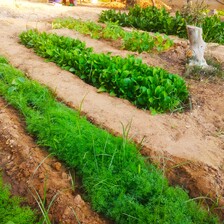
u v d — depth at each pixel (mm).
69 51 6879
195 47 7191
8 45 7410
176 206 3365
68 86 5586
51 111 4484
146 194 3479
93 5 17062
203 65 7137
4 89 5098
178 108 5340
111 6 17172
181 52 8211
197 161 4109
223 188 3807
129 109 5098
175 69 7242
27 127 4340
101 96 5410
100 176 3557
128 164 3746
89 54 6484
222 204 3609
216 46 9062
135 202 3414
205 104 5707
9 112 4652
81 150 3830
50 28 9570
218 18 11070
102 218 3338
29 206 3400
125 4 17312
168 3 17703
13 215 3281
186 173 3941
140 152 4184
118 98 5434
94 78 5930
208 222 3428
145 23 10680
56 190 3457
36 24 9391
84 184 3586
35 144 4105
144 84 5445
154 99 5164
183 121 5047
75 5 15352
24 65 6305
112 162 3746
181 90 5633
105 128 4539
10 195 3496
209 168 4027
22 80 5191
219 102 5816
